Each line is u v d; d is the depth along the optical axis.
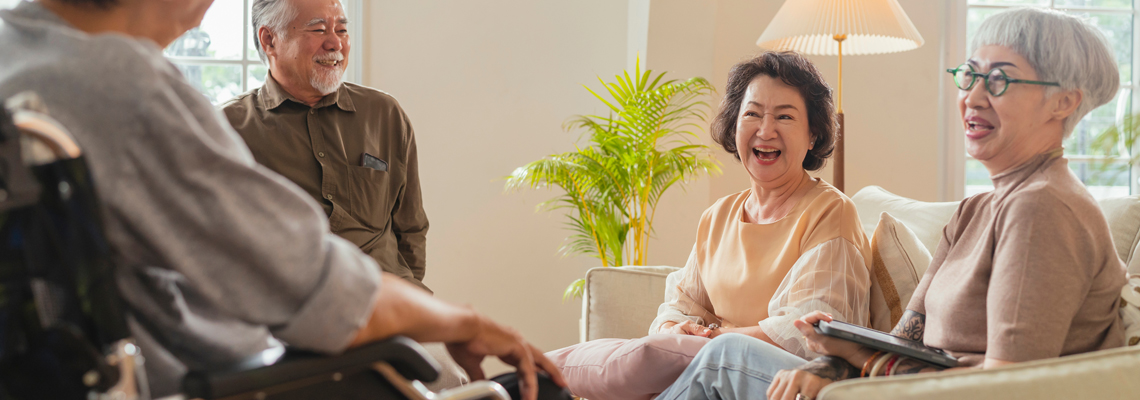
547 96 3.83
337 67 2.29
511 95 3.81
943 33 3.79
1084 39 1.17
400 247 2.57
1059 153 1.19
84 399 0.60
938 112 3.80
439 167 3.78
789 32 2.89
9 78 0.67
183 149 0.67
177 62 3.61
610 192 3.27
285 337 0.72
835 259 1.66
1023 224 1.12
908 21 2.90
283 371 0.72
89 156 0.65
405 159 2.50
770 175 1.85
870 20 2.82
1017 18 1.20
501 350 0.97
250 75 3.68
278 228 0.71
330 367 0.74
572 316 3.89
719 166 3.47
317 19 2.23
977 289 1.21
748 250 1.85
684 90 3.26
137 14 0.81
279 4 2.24
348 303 0.73
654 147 3.22
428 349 1.92
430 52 3.74
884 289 1.73
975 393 1.02
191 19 0.88
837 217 1.72
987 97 1.22
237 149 0.75
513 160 3.82
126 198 0.66
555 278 3.88
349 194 2.32
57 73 0.66
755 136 1.86
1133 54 3.95
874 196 2.31
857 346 1.32
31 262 0.59
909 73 3.78
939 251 1.39
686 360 1.58
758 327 1.69
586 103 3.86
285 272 0.70
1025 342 1.08
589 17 3.86
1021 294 1.10
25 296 0.59
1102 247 1.14
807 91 1.85
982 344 1.20
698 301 2.00
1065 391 1.04
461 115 3.78
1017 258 1.11
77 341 0.59
